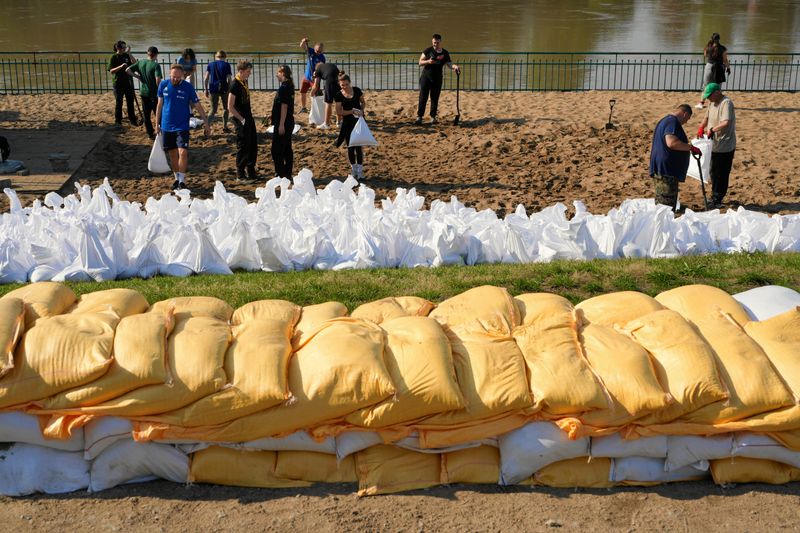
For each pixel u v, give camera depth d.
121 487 4.73
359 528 4.36
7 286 7.84
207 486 4.73
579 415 4.53
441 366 4.58
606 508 4.52
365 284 7.23
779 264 7.84
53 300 5.14
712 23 37.25
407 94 19.27
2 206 11.11
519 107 17.81
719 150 11.05
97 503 4.58
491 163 13.62
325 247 8.46
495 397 4.55
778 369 4.68
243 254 8.38
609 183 12.44
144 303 5.38
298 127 15.78
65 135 15.35
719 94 10.98
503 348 4.79
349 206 9.21
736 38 32.28
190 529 4.36
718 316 5.09
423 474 4.70
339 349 4.65
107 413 4.51
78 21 36.53
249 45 29.44
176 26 34.84
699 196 11.86
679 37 32.72
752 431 4.56
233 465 4.68
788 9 43.66
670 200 10.30
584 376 4.55
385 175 13.07
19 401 4.51
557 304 5.30
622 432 4.59
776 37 32.47
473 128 15.99
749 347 4.74
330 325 4.92
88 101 18.72
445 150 14.48
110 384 4.50
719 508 4.52
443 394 4.49
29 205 11.20
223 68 15.48
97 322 4.76
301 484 4.72
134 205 8.94
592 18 38.97
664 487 4.71
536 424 4.61
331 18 37.66
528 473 4.67
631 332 4.99
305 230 8.49
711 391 4.51
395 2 45.16
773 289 5.76
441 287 7.13
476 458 4.71
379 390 4.48
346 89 12.52
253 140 12.41
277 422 4.54
